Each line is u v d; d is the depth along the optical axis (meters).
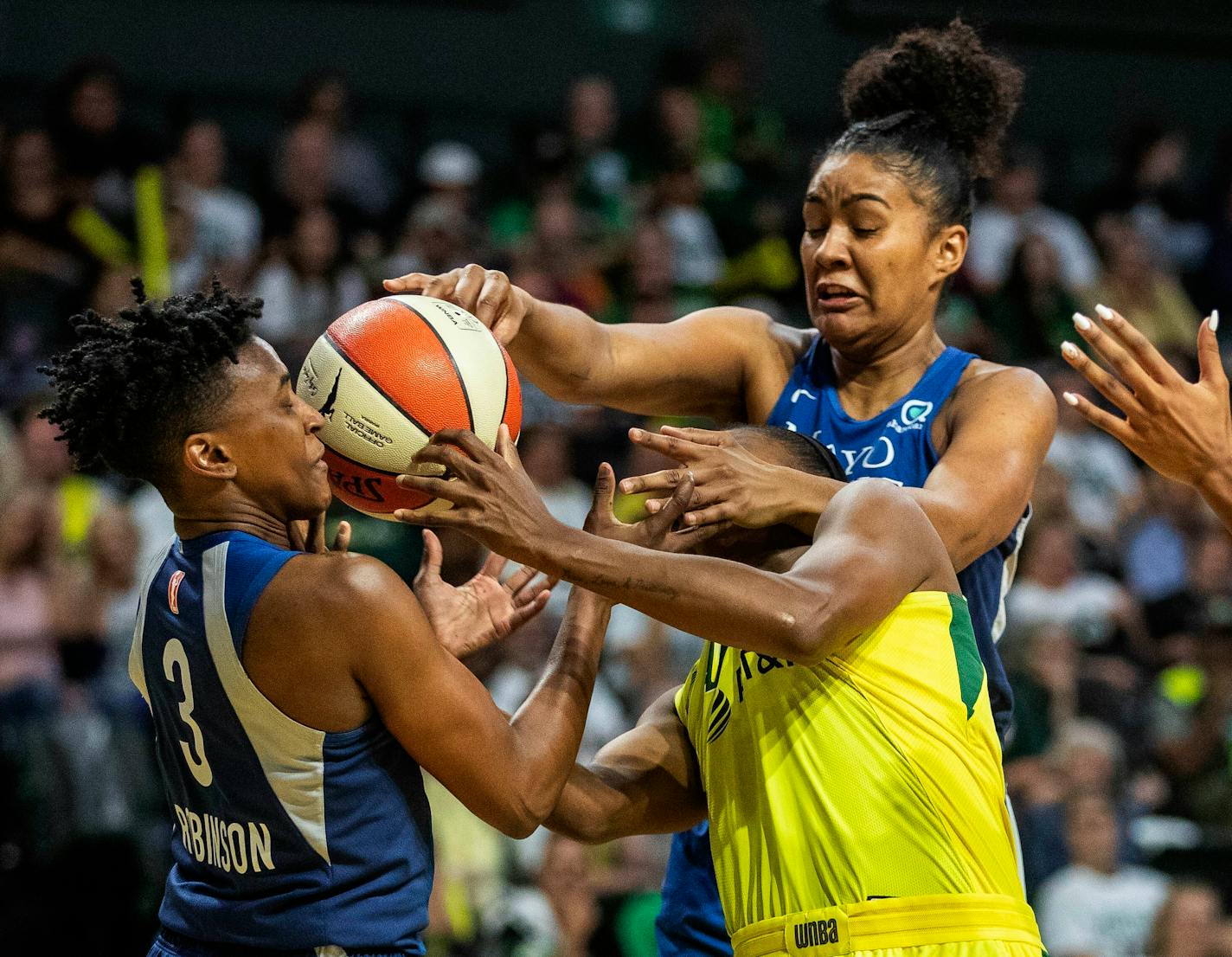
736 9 13.48
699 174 11.66
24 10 12.13
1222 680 8.52
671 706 3.60
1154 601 9.66
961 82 3.87
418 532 8.03
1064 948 7.27
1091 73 14.12
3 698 6.97
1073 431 10.58
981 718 3.09
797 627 2.80
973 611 3.64
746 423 4.16
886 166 3.71
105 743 7.05
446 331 3.30
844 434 3.83
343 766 2.96
